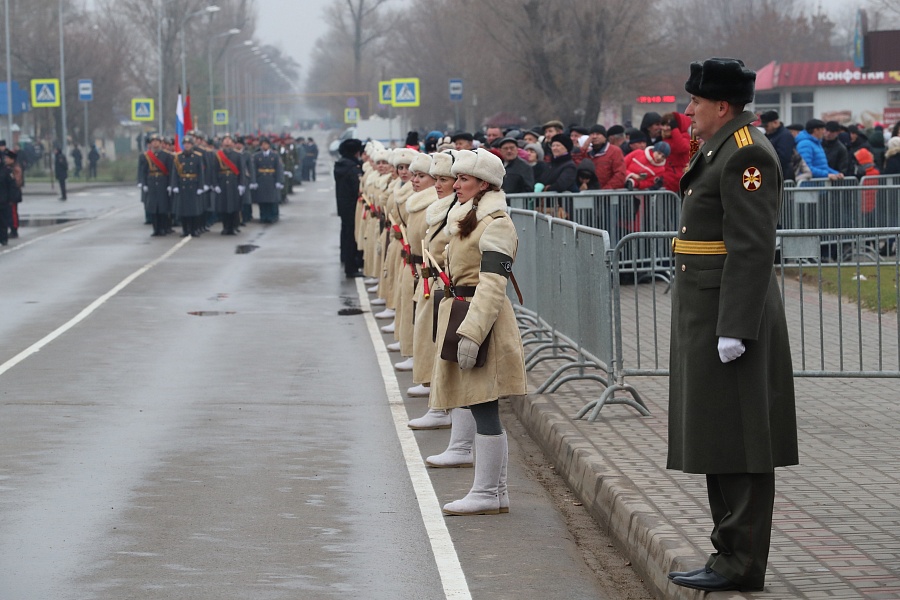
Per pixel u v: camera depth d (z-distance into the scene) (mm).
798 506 8570
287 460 10922
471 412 10430
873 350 12594
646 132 24516
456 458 10711
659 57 58750
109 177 84000
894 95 69438
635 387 13078
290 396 13773
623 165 22422
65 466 10641
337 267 28109
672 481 9211
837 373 11820
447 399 9305
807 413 11734
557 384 12938
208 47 122875
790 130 27484
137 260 29484
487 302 8969
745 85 6695
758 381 6711
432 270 10164
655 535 7820
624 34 57281
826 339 12672
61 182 56625
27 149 84250
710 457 6758
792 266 12352
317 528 8938
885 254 12641
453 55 83875
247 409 13078
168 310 20906
